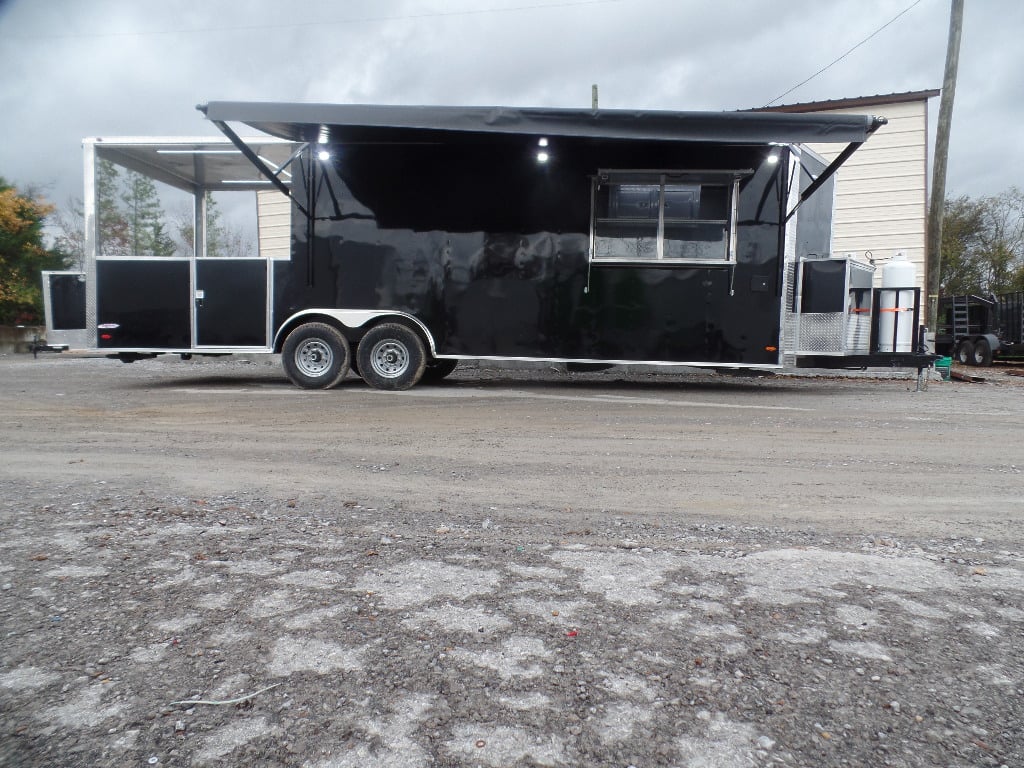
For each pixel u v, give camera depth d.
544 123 7.45
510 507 3.73
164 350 8.90
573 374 11.82
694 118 7.27
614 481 4.33
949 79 12.86
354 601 2.43
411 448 5.31
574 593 2.52
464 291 8.69
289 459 4.91
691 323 8.49
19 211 25.25
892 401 8.24
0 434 5.84
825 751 1.61
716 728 1.70
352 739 1.65
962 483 4.31
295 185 8.76
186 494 3.92
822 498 3.96
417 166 8.66
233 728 1.68
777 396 8.68
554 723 1.71
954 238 38.78
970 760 1.58
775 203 8.30
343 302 8.80
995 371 15.31
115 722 1.70
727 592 2.54
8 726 1.68
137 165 9.63
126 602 2.39
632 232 8.52
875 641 2.16
